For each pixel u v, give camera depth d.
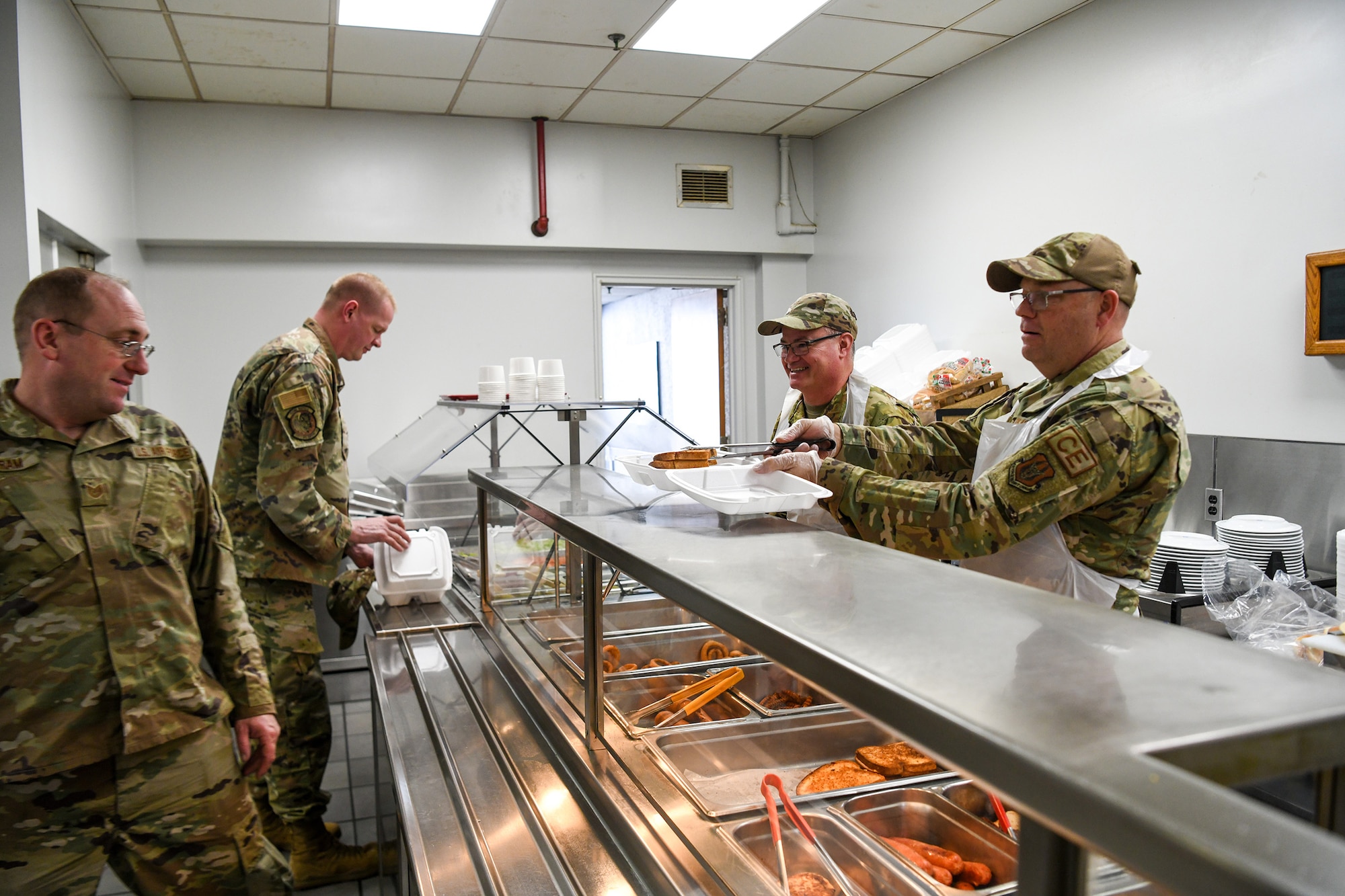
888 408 2.12
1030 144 3.69
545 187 4.73
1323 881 0.33
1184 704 0.51
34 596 1.40
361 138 4.49
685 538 1.13
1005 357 3.88
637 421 3.20
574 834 1.18
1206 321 2.99
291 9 3.23
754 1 3.34
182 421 4.42
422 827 1.29
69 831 1.45
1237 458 2.86
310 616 2.38
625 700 1.57
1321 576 2.55
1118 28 3.27
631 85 4.20
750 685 1.60
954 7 3.41
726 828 1.08
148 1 3.12
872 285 4.79
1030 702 0.52
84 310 1.38
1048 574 1.50
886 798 1.14
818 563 0.96
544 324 4.99
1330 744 0.49
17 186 2.58
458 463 3.34
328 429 2.47
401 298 4.74
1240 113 2.85
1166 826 0.37
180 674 1.51
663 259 5.23
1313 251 2.65
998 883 1.01
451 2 3.26
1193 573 2.46
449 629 2.32
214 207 4.27
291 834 2.37
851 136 4.91
